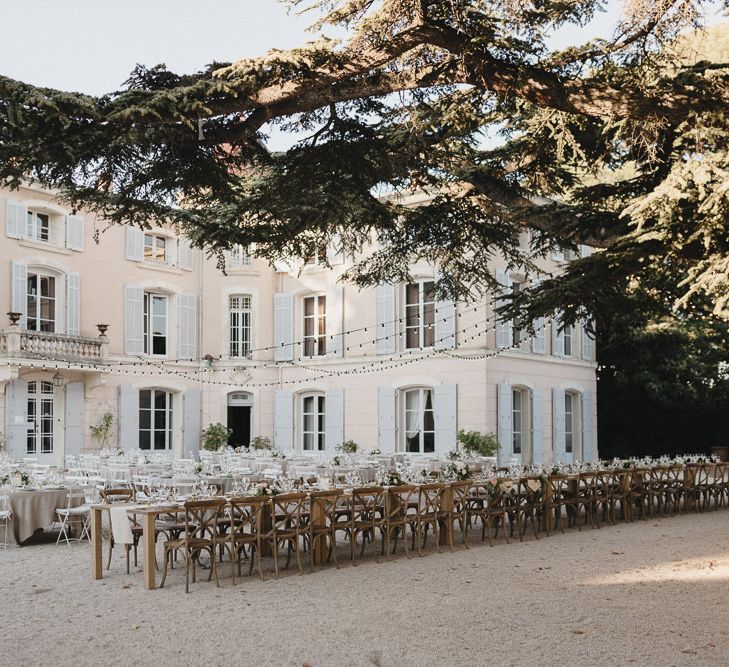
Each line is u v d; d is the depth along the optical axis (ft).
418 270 78.48
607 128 33.32
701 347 97.96
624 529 45.27
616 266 36.81
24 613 25.50
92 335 77.92
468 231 42.88
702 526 46.42
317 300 85.66
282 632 23.07
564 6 27.20
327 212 35.86
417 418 79.30
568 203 43.27
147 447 82.23
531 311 39.50
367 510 35.04
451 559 35.22
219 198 35.27
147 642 22.16
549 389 83.92
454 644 21.86
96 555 31.04
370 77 28.55
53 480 43.01
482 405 74.43
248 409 88.38
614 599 27.14
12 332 68.69
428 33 26.58
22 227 72.74
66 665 20.20
